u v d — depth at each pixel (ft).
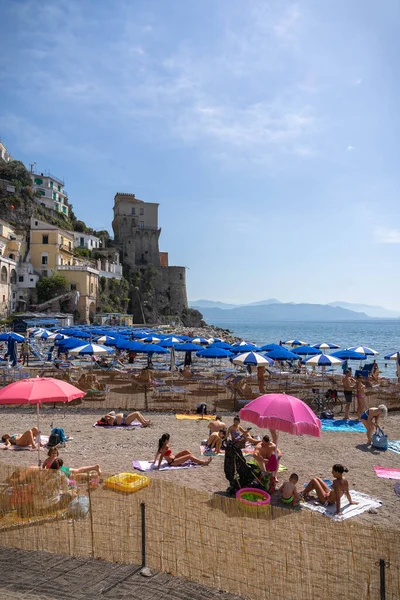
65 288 258.16
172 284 427.74
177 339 99.55
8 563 22.67
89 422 56.03
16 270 249.75
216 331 402.72
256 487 33.24
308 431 32.48
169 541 22.68
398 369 85.97
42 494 26.40
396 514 30.81
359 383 60.90
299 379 85.71
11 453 42.63
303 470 40.40
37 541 24.07
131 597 20.11
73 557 23.27
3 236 247.91
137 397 66.39
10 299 234.99
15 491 26.37
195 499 25.04
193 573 21.62
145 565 22.39
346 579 20.52
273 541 22.70
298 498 32.09
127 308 352.69
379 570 20.43
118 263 380.78
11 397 34.50
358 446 48.42
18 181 312.09
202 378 83.10
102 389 69.10
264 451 36.86
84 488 27.30
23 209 299.79
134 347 77.36
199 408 61.31
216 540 22.30
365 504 32.12
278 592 20.24
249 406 35.04
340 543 21.81
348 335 522.47
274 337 469.57
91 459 41.60
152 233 423.64
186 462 40.75
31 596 19.90
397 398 67.92
